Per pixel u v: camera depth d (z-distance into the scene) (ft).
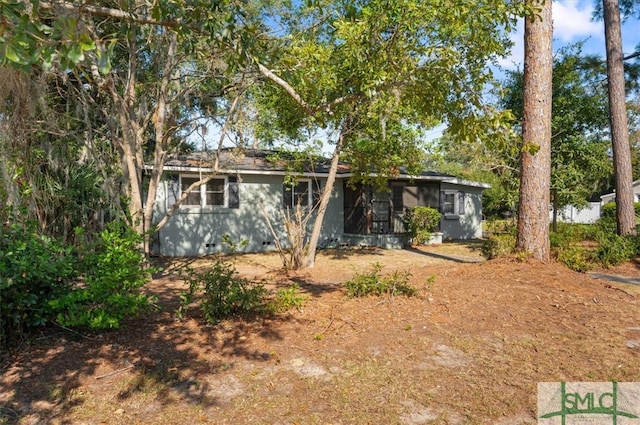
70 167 26.94
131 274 15.47
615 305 18.89
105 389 11.55
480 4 14.74
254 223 46.91
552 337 15.31
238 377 12.35
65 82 23.25
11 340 14.28
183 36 11.91
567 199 44.06
